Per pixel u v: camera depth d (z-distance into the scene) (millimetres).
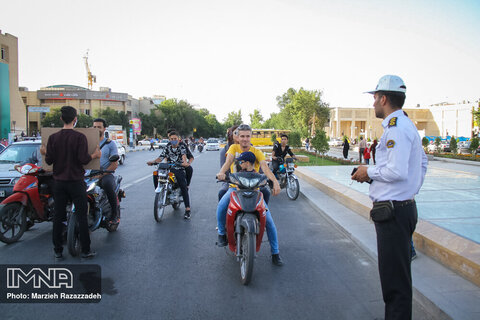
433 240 4367
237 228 3855
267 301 3375
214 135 151125
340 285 3775
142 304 3287
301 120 57375
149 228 6066
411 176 2582
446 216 6035
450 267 3984
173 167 6770
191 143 40531
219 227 4402
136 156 29344
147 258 4562
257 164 4438
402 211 2559
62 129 4277
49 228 5957
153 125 89000
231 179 3881
